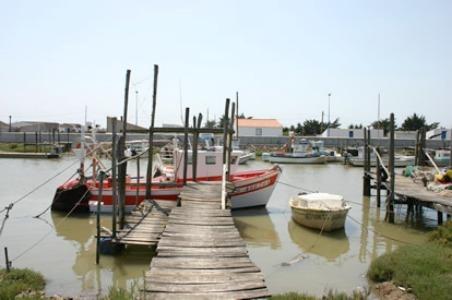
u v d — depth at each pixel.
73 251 12.97
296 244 14.22
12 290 8.78
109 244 12.02
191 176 20.12
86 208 18.45
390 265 10.22
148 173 17.19
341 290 9.68
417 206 18.44
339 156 50.75
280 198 23.73
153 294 7.35
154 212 14.75
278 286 10.05
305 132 89.94
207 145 24.81
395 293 8.94
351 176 35.72
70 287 9.86
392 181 17.38
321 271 11.27
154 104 16.88
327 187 28.61
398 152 56.59
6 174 32.53
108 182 18.67
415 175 21.78
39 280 10.02
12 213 18.58
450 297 7.96
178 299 7.17
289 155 47.84
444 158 40.94
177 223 12.09
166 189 18.23
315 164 47.44
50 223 16.84
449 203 14.32
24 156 47.06
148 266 11.38
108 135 39.69
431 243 11.98
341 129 73.06
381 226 16.84
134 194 18.16
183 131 18.36
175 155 20.30
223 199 14.51
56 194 18.61
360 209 20.56
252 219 18.14
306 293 9.25
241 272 8.42
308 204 16.16
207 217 12.79
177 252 9.58
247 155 47.25
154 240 11.86
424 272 9.38
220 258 9.22
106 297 8.35
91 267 11.34
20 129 83.06
